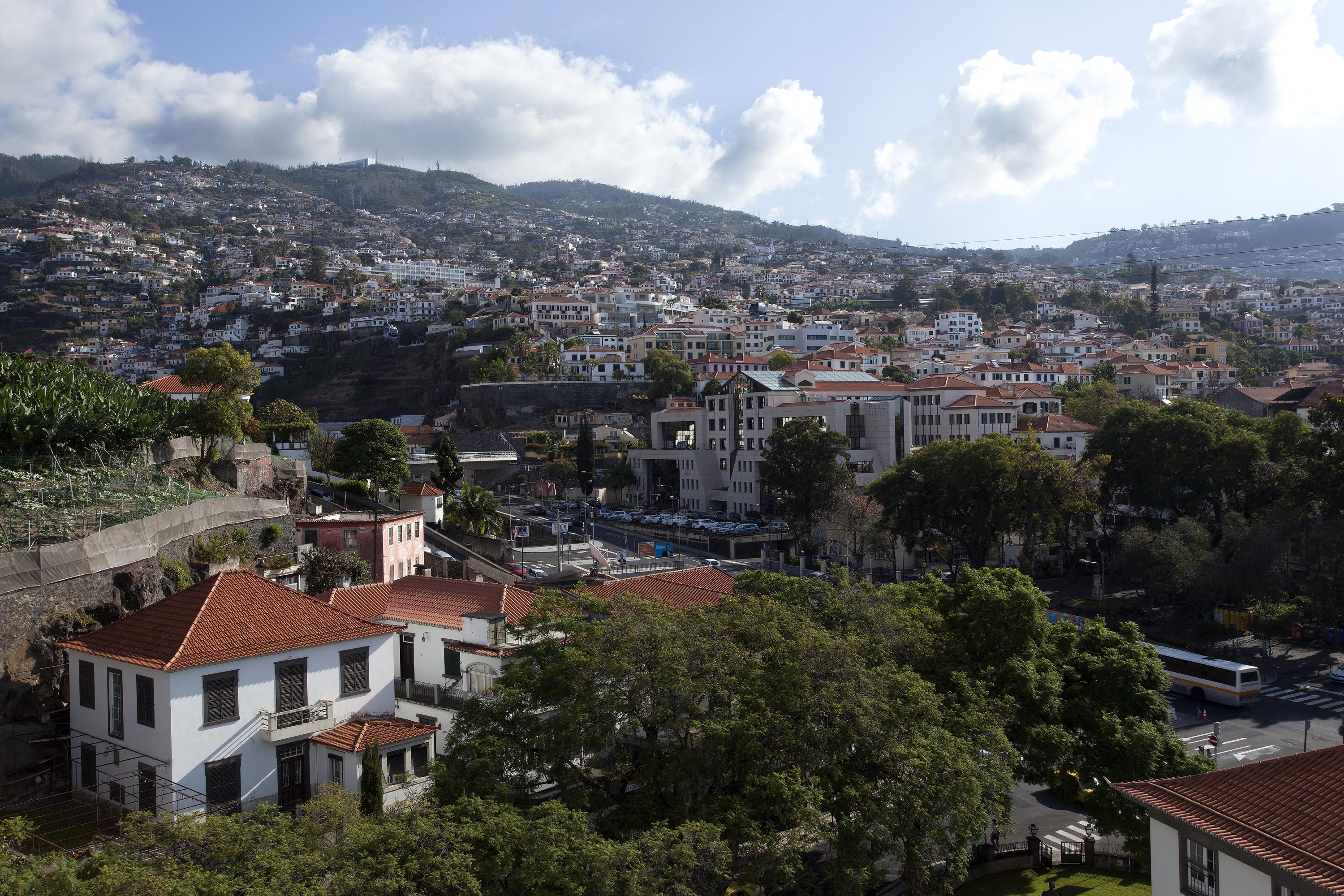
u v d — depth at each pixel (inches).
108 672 1316.4
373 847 870.4
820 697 1163.3
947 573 3843.5
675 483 6131.9
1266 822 829.2
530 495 6240.2
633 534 4992.6
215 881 791.7
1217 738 1985.7
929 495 3427.7
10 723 1370.6
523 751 1160.2
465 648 1616.6
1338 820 787.4
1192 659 2404.0
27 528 1860.2
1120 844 1608.0
